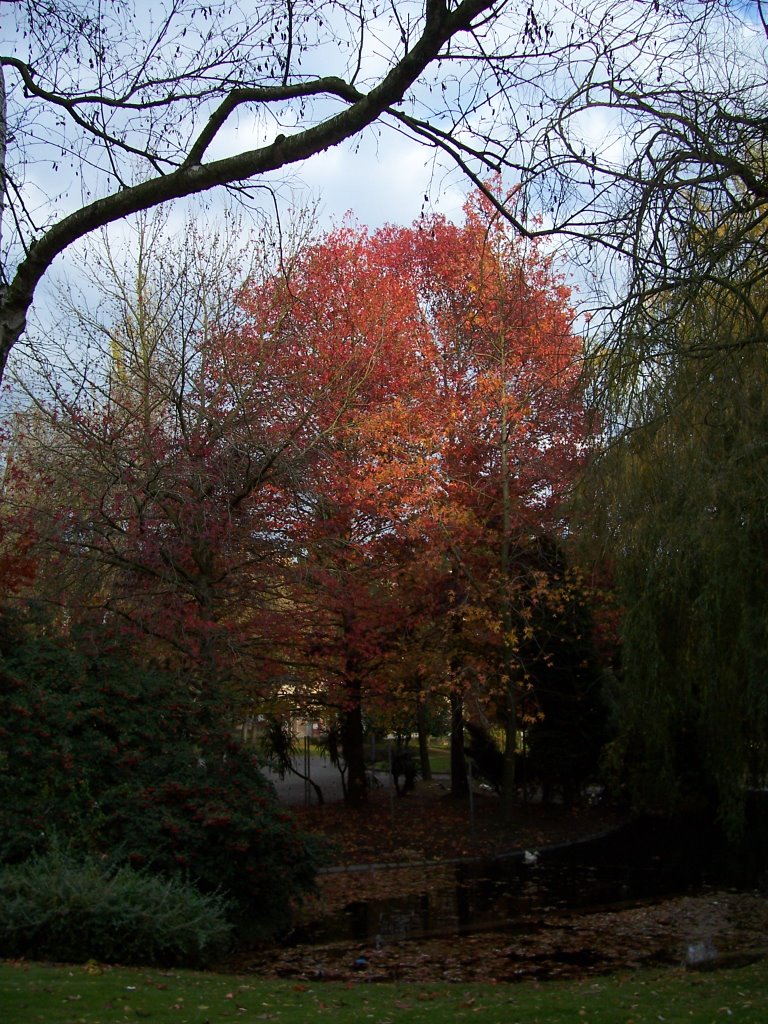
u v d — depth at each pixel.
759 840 20.06
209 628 14.62
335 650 20.22
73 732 11.38
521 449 19.38
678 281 7.95
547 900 14.24
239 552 16.09
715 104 7.66
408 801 24.84
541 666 23.97
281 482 16.38
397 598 19.89
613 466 10.16
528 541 20.42
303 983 8.80
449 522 18.72
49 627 13.53
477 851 19.08
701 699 14.09
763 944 10.85
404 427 18.61
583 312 8.58
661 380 8.55
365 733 27.39
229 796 11.27
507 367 19.00
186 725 12.18
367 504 18.42
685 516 10.63
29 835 10.05
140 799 10.88
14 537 16.06
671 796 21.92
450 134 6.84
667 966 9.91
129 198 5.91
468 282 18.33
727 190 7.88
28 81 6.67
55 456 16.39
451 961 10.39
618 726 22.94
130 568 15.37
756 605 11.16
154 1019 6.43
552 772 23.97
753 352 8.42
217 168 6.01
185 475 15.16
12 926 8.53
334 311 18.83
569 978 9.52
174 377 16.62
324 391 17.12
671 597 13.66
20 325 5.79
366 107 5.93
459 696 22.11
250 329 17.45
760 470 9.55
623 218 7.77
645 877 16.16
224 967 9.93
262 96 6.17
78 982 7.39
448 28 5.69
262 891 11.16
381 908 13.73
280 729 23.73
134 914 8.84
